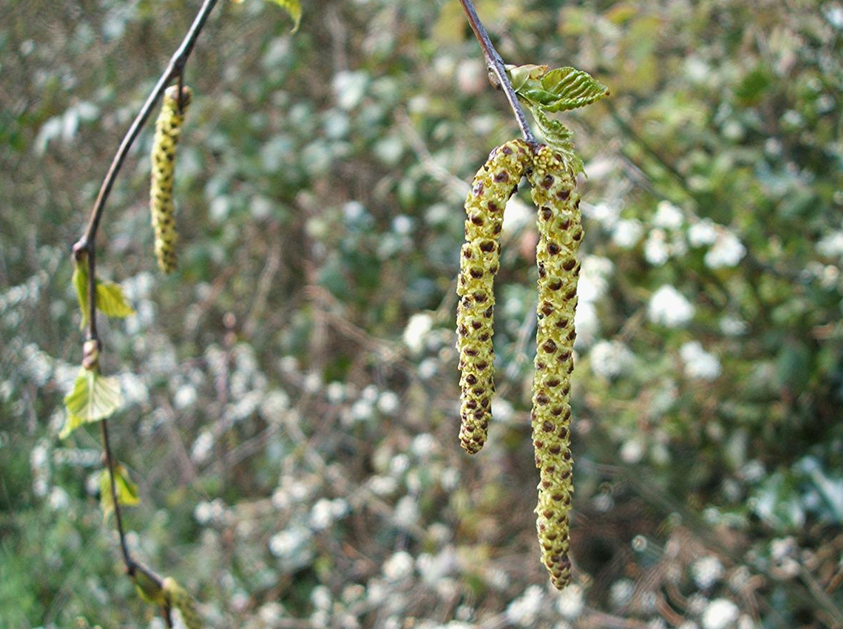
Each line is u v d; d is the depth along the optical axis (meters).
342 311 4.14
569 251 1.07
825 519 2.99
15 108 4.69
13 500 4.58
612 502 3.79
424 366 3.69
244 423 4.52
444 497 4.10
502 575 3.59
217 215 3.93
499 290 3.79
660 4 3.77
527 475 3.76
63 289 4.75
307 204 4.17
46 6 4.75
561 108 1.09
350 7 4.57
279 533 3.98
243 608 3.78
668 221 3.17
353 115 4.15
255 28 4.54
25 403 4.63
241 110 4.42
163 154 1.63
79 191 4.76
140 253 4.52
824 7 3.31
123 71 4.70
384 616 3.72
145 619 3.95
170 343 4.54
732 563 3.34
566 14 3.38
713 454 3.45
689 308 3.12
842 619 2.91
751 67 3.40
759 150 3.52
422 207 4.27
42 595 4.11
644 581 3.48
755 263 3.21
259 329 4.41
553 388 1.10
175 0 4.46
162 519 4.19
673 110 3.38
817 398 3.26
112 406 1.57
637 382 3.41
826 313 3.16
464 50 3.70
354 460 4.29
